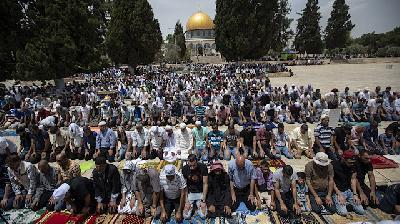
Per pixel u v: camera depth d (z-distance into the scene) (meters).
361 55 68.00
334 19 75.12
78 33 23.39
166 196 6.30
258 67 44.38
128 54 42.28
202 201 6.27
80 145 9.44
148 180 6.08
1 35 21.06
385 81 28.73
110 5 40.47
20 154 9.12
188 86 23.42
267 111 13.14
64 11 22.22
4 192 6.74
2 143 7.30
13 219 6.03
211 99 16.38
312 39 72.31
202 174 6.35
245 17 50.69
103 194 6.32
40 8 22.41
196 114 13.63
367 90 14.77
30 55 20.67
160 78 30.47
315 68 50.25
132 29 40.38
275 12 54.09
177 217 5.99
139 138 9.21
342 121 12.90
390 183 7.05
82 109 13.68
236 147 9.08
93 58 24.53
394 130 9.02
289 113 13.60
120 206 6.32
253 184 6.38
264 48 53.41
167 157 8.66
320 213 6.11
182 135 9.25
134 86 23.86
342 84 27.64
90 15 24.58
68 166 6.96
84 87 23.55
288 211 6.10
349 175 6.38
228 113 13.13
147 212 6.20
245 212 6.18
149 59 43.25
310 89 18.03
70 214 6.05
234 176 6.48
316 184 6.33
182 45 81.38
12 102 16.34
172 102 14.48
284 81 32.72
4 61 21.19
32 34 21.84
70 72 23.02
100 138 9.16
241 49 51.59
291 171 6.02
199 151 9.13
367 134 9.14
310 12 71.81
